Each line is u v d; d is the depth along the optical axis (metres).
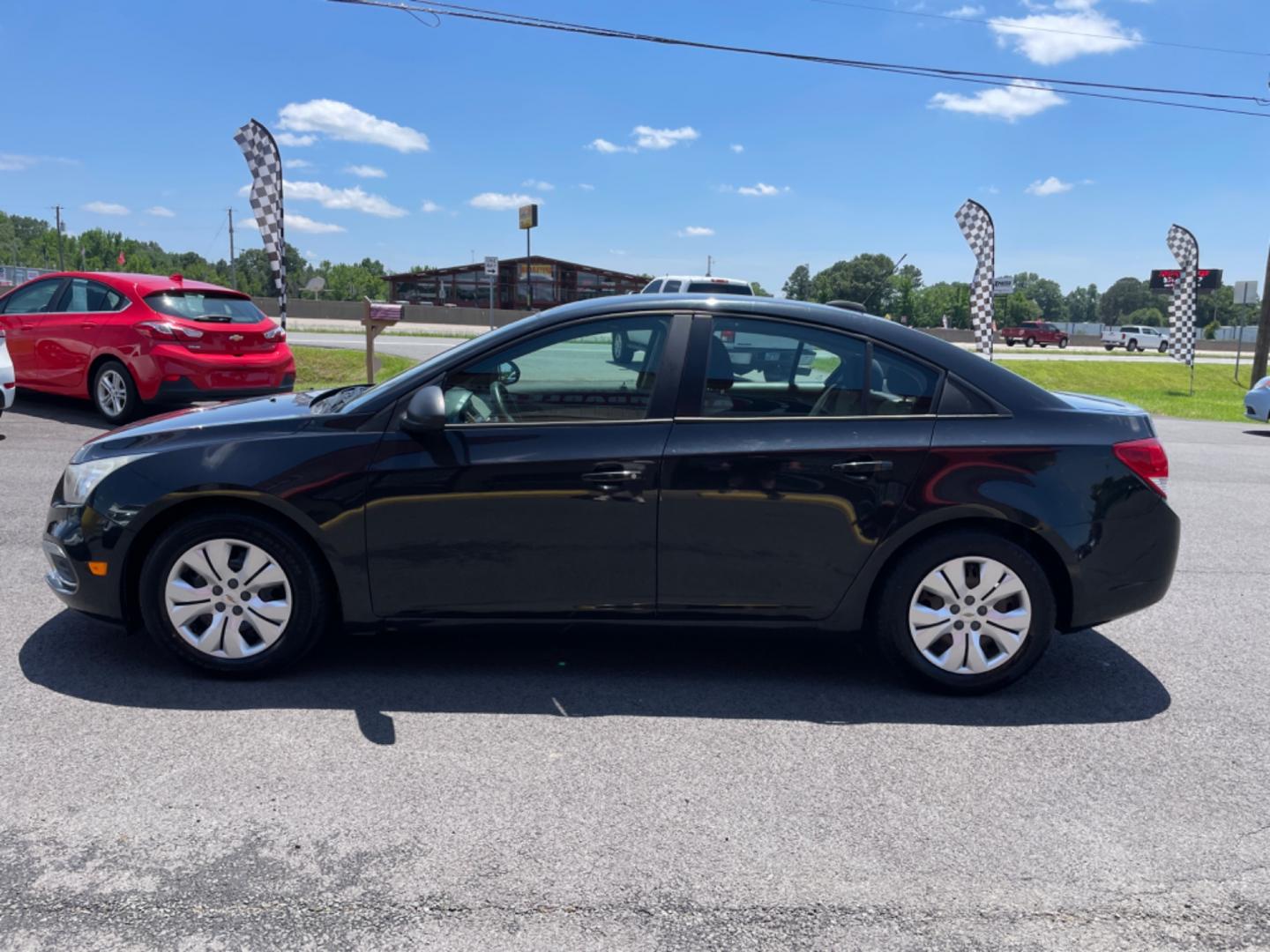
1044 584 3.95
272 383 11.17
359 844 2.83
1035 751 3.57
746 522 3.89
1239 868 2.82
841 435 3.91
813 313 4.04
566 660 4.33
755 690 4.07
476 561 3.89
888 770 3.39
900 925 2.52
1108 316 188.25
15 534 6.14
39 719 3.58
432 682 4.04
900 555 3.99
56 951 2.34
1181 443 13.35
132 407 10.45
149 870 2.67
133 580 4.03
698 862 2.78
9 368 9.37
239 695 3.85
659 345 3.97
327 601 3.99
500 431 3.88
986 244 24.33
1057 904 2.63
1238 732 3.79
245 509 3.91
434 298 57.28
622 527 3.88
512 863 2.75
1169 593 5.78
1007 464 3.92
